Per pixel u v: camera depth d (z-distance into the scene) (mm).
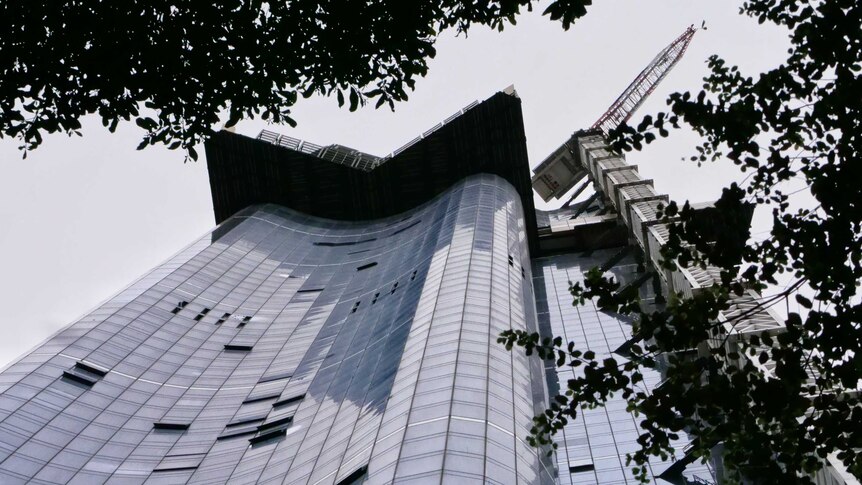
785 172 15805
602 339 74562
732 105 16141
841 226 14625
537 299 88625
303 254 98000
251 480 47062
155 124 19500
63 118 18656
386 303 66875
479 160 104188
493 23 19859
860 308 14586
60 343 63750
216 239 95562
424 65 19953
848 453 15156
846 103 15188
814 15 15781
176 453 54812
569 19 18594
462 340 45562
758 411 15211
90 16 18125
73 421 55219
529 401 42688
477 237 68500
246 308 80125
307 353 67562
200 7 18781
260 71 19469
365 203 110562
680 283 69062
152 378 63844
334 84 19984
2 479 47406
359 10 19312
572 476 51281
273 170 111812
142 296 74750
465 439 35375
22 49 17859
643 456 16188
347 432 44062
